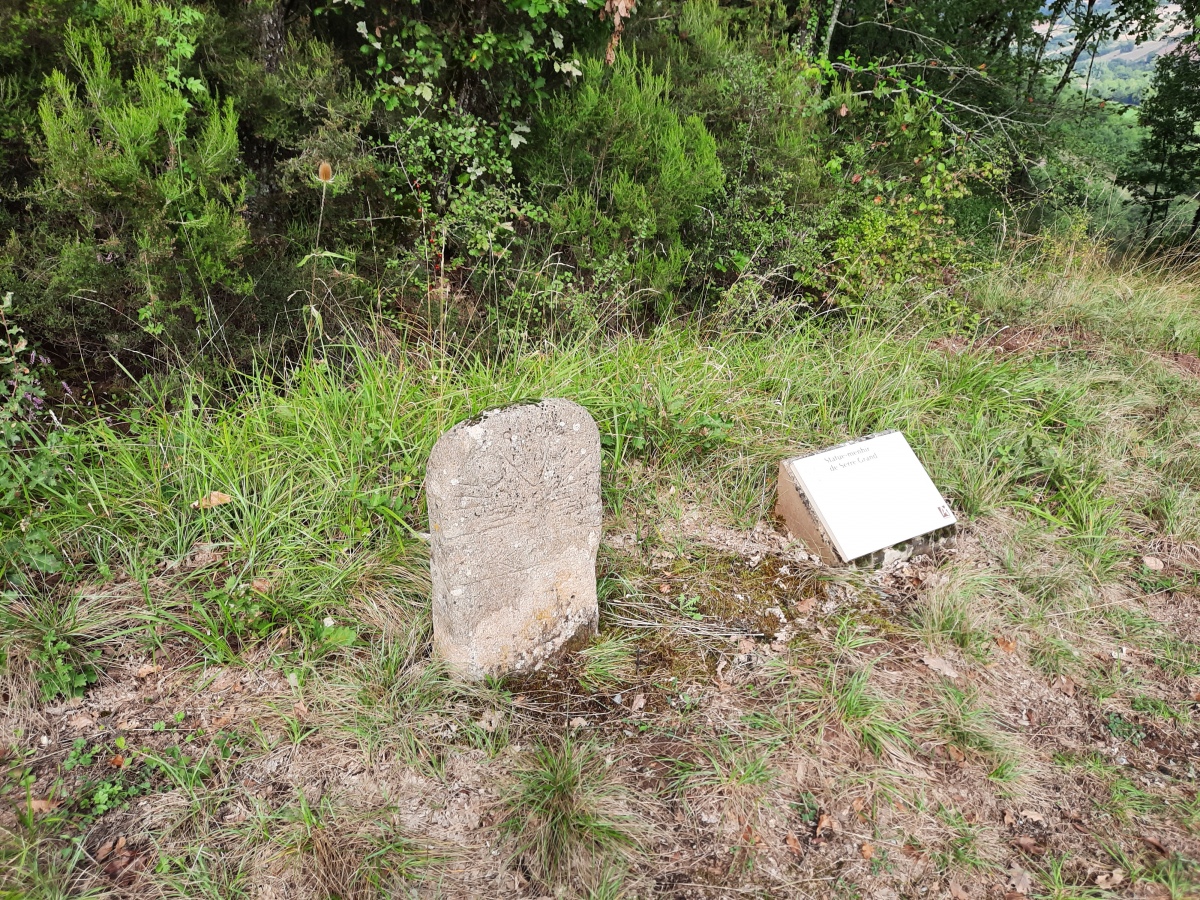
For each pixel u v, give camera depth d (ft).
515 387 13.42
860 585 11.44
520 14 15.72
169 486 11.18
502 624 9.35
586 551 9.84
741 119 19.35
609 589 11.09
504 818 7.99
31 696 8.81
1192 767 9.07
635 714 9.25
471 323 15.64
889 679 9.84
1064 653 10.48
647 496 12.67
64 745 8.45
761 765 8.53
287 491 11.23
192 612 9.99
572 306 15.71
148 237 11.58
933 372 16.48
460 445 8.35
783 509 12.41
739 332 16.60
